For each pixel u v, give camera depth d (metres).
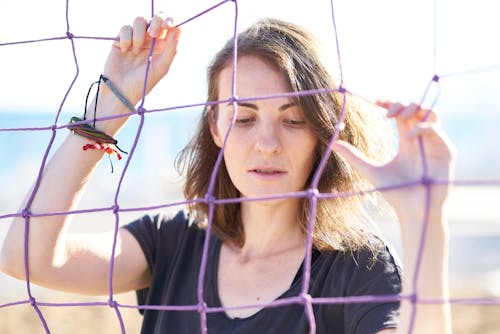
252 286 1.97
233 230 2.10
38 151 17.39
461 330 5.33
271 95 1.75
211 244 2.13
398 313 1.73
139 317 5.80
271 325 1.89
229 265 2.06
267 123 1.88
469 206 12.90
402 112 1.58
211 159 2.20
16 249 2.01
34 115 26.08
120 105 2.04
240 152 1.91
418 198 1.52
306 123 1.90
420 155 1.54
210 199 1.63
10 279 7.01
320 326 1.87
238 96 1.89
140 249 2.21
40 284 2.04
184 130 18.81
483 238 9.36
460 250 8.58
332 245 1.91
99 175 14.45
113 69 2.04
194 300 2.05
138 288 2.24
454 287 6.70
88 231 8.78
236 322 1.92
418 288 1.49
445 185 1.50
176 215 2.27
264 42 1.90
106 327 5.53
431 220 1.50
